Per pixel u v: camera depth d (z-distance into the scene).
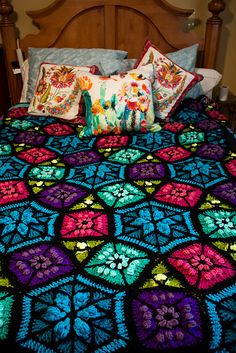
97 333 0.73
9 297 0.81
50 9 2.22
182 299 0.80
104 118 1.70
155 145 1.63
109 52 2.12
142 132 1.78
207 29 2.19
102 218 1.09
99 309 0.78
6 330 0.74
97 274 0.87
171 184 1.29
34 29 2.50
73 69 1.93
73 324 0.74
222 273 0.88
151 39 2.29
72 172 1.39
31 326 0.74
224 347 0.70
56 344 0.71
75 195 1.22
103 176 1.35
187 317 0.76
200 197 1.20
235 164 1.43
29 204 1.17
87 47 2.36
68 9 2.22
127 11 2.21
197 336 0.72
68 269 0.89
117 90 1.72
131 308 0.78
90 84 1.73
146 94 1.76
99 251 0.95
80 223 1.07
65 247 0.97
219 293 0.82
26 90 2.24
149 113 1.76
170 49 2.30
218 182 1.30
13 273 0.88
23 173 1.38
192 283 0.84
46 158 1.51
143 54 2.03
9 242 0.99
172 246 0.96
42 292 0.82
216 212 1.12
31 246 0.97
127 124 1.73
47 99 1.93
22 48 2.38
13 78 2.46
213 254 0.94
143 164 1.44
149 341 0.71
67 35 2.32
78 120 1.89
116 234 1.02
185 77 1.92
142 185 1.28
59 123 1.89
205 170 1.38
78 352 0.70
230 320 0.75
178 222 1.07
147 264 0.90
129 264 0.90
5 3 2.22
